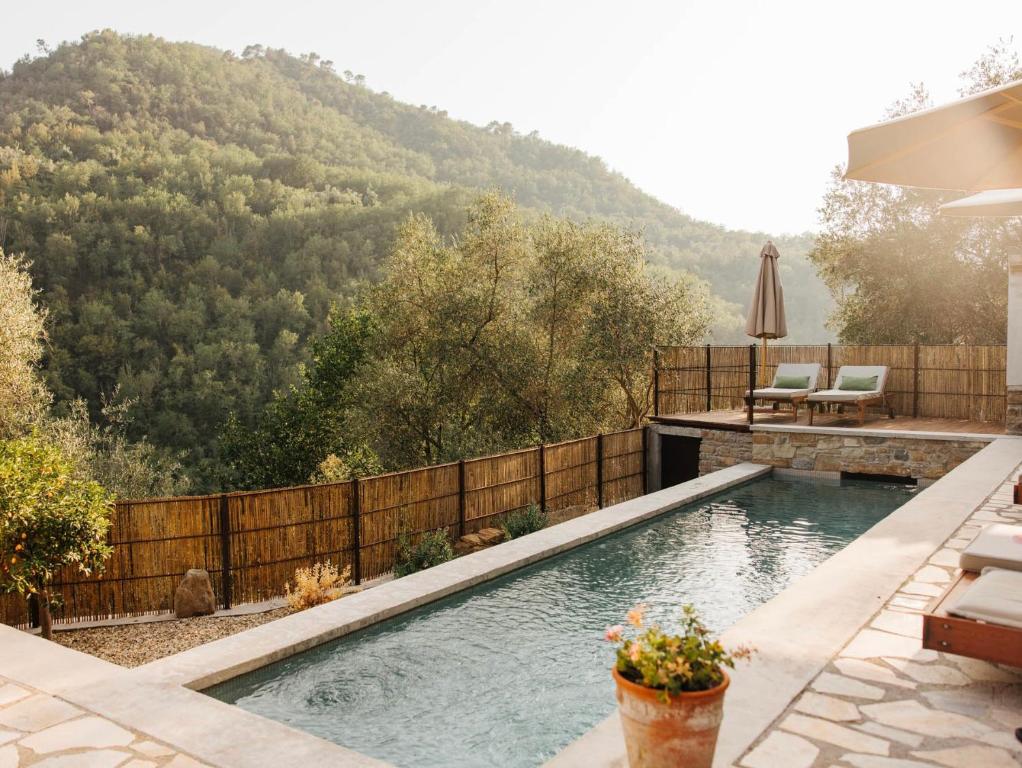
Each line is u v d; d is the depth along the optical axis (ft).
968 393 45.52
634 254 61.67
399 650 20.45
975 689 12.71
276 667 19.26
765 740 11.10
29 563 23.24
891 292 71.51
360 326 81.35
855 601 17.02
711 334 63.10
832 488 40.86
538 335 64.03
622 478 47.65
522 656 20.02
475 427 64.39
